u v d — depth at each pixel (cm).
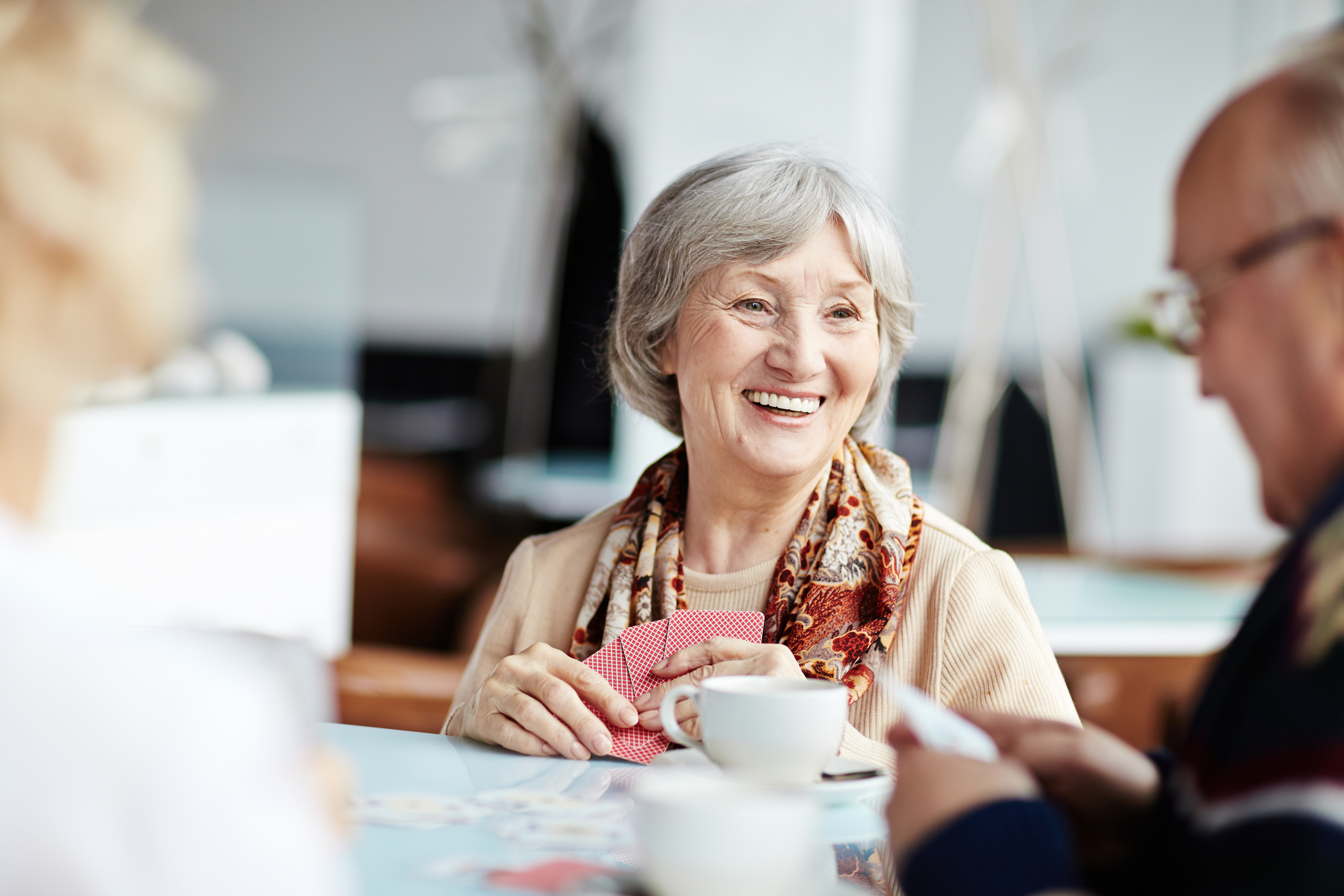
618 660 117
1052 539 591
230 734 50
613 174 606
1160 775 86
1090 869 82
